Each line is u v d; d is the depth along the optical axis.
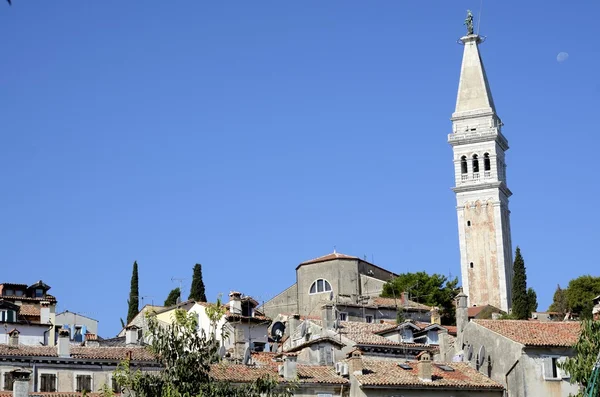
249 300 126.75
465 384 94.06
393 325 119.88
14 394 85.88
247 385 71.75
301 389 89.25
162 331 70.38
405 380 92.25
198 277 165.50
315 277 178.12
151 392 68.44
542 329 100.00
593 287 173.75
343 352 106.44
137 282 167.75
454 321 181.25
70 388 91.25
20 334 117.44
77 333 128.75
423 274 182.75
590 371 73.06
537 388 95.19
